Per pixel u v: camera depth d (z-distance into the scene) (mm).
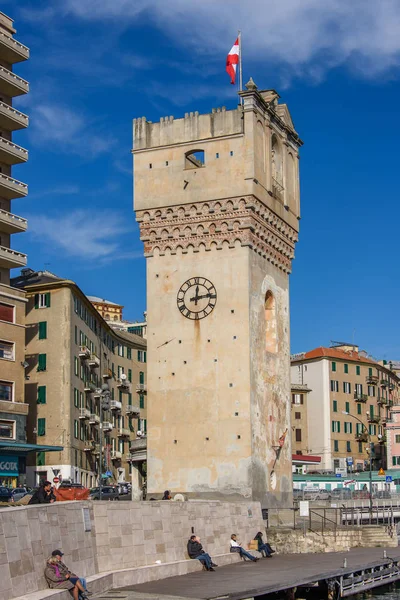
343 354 175125
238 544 56781
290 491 71125
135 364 146500
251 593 41219
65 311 105500
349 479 130625
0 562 31172
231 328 66688
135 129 71750
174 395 67375
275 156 74625
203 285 68000
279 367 71438
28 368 105938
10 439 86188
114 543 43062
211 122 69438
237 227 67625
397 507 91750
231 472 64812
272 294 71375
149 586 42438
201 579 45750
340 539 66938
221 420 65688
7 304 88000
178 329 68125
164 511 48531
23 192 89812
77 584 34156
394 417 168125
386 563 58062
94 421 116500
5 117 88688
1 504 51469
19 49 90562
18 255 88875
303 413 169250
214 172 68688
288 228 74938
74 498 50062
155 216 70125
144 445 79625
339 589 51719
